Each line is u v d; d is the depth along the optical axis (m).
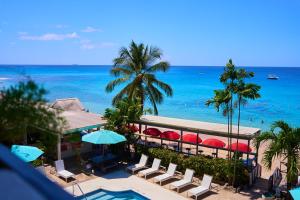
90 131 25.48
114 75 30.83
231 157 19.34
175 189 17.66
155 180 18.69
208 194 17.23
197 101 70.50
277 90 92.94
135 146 22.86
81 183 18.25
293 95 80.81
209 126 24.91
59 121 5.51
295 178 15.79
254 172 19.22
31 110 5.13
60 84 108.00
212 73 196.88
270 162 16.36
